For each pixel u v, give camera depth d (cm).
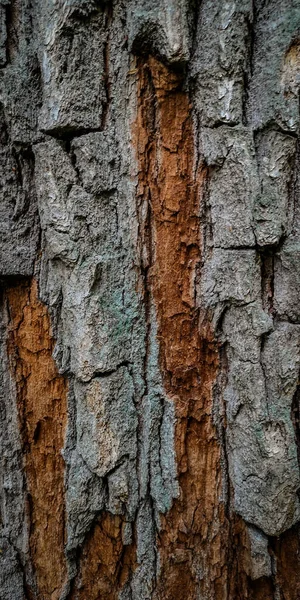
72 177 45
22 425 49
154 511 48
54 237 45
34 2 45
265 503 46
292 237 46
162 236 46
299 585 48
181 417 47
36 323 48
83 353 45
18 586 49
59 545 49
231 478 48
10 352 48
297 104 44
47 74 44
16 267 47
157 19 43
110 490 47
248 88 45
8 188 46
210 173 45
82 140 45
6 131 46
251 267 45
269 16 44
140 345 47
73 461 47
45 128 45
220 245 45
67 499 48
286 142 44
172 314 47
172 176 45
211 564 48
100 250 45
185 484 48
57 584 49
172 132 45
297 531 48
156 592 48
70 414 48
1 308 48
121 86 45
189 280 46
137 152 45
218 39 43
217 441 48
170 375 47
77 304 45
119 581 49
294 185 46
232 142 44
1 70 45
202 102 44
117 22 44
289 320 46
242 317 45
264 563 48
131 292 46
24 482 49
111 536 48
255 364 45
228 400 47
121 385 46
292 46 44
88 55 44
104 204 45
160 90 44
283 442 46
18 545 49
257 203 44
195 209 46
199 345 47
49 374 48
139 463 47
